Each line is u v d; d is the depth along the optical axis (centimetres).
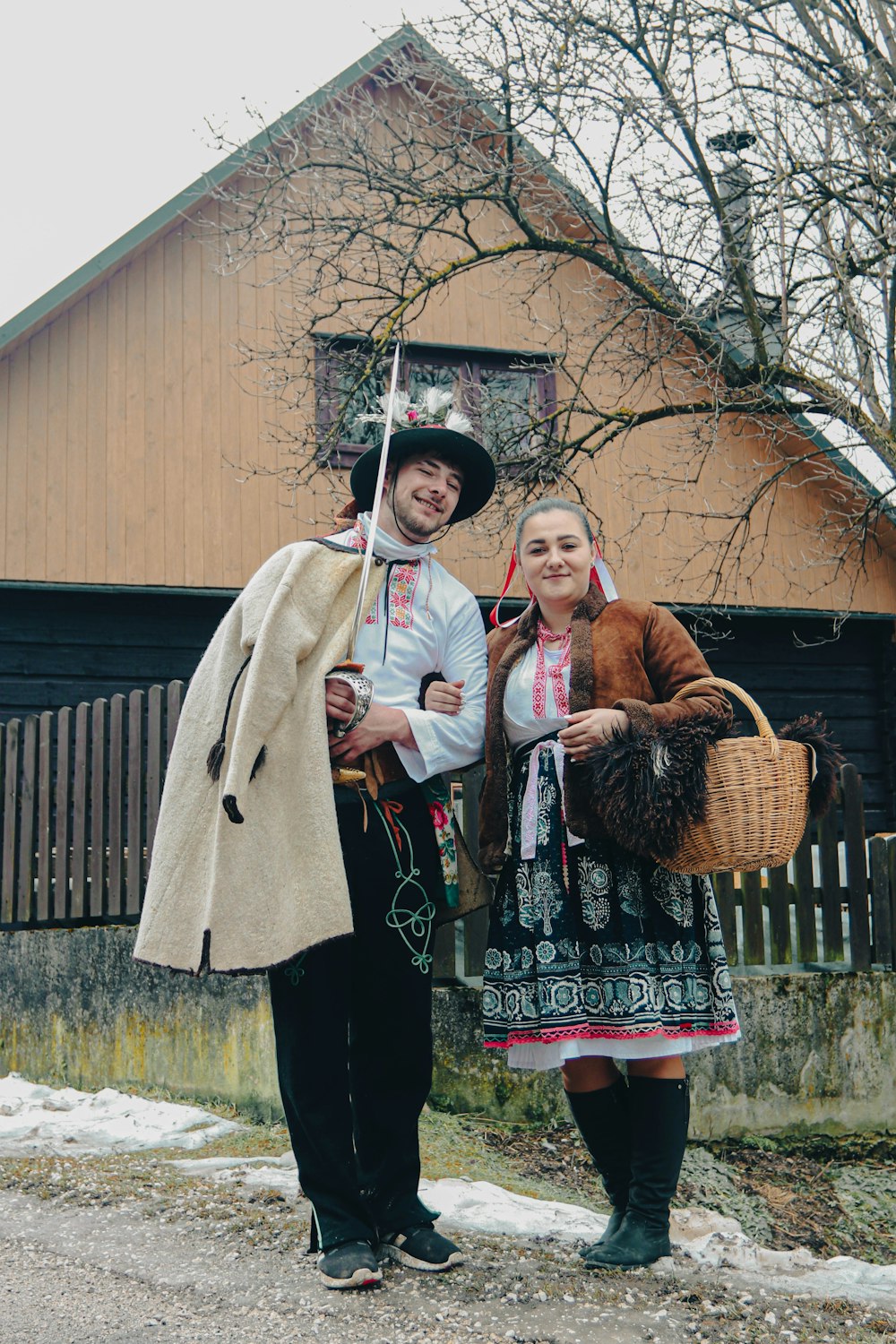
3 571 988
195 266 1066
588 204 923
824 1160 526
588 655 299
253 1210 323
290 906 265
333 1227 269
